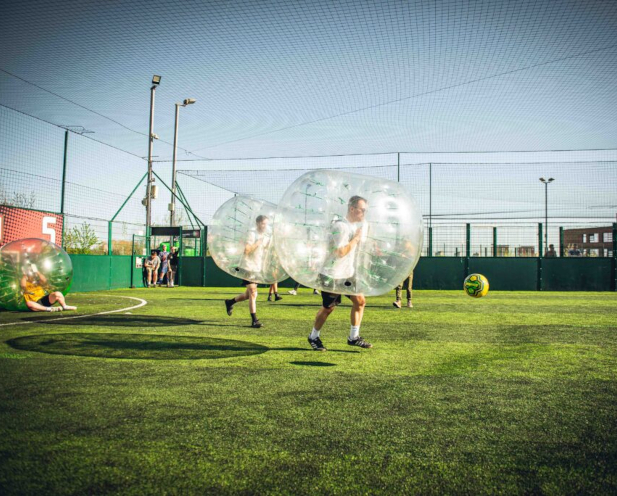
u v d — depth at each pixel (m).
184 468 2.11
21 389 3.31
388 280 4.11
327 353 4.72
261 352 4.74
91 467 2.11
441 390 3.38
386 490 1.93
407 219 4.05
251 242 6.05
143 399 3.10
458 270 17.16
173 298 11.70
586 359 4.50
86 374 3.76
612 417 2.82
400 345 5.23
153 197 17.78
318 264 4.08
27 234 11.38
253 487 1.94
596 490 1.94
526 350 4.95
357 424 2.67
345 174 4.20
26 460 2.17
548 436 2.51
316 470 2.10
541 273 16.81
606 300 12.00
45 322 6.88
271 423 2.68
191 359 4.36
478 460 2.21
